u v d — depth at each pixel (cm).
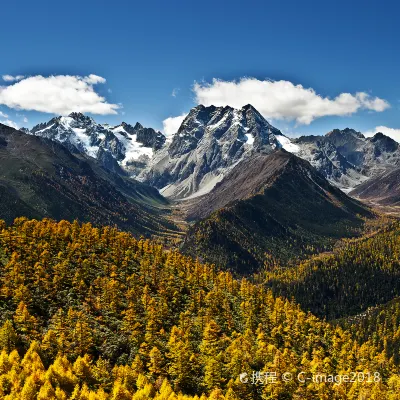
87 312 13538
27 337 11431
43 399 8806
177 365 11500
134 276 16962
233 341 13288
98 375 10606
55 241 17212
